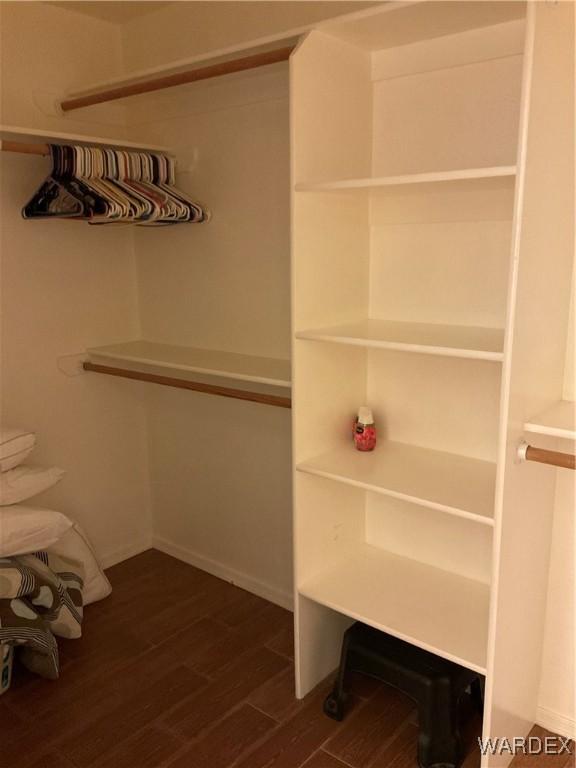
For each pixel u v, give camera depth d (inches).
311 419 79.2
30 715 81.1
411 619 74.4
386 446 84.4
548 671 78.6
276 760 74.2
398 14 64.9
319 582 82.0
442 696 71.6
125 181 93.9
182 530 119.0
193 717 80.8
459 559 83.5
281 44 76.9
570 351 70.5
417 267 80.1
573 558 74.2
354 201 79.4
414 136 77.2
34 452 104.9
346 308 81.3
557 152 60.5
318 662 86.0
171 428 116.0
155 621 101.0
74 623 92.5
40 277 101.7
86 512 113.7
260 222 94.7
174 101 100.4
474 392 78.2
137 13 100.9
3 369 99.4
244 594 108.5
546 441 70.1
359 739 77.3
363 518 90.7
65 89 100.6
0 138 93.5
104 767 73.3
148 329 115.0
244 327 100.5
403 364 83.5
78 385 109.3
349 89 75.5
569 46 59.6
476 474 75.0
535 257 59.6
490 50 69.4
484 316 76.2
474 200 72.2
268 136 90.9
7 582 82.2
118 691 85.4
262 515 105.0
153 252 110.7
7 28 93.1
